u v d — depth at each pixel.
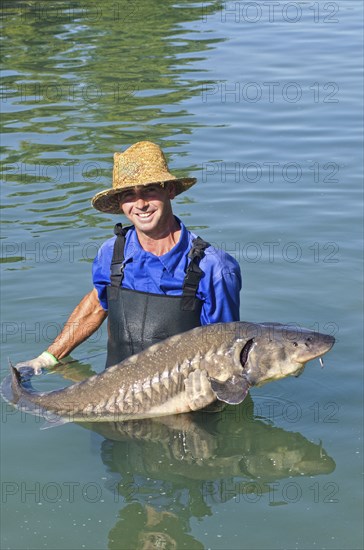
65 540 6.27
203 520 6.48
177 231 7.68
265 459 7.19
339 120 15.59
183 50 20.16
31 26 22.20
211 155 13.98
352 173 13.15
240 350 7.51
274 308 9.38
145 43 20.70
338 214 11.76
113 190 7.39
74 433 7.53
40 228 11.38
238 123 15.48
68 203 12.16
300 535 6.30
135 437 7.49
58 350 8.38
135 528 6.40
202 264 7.58
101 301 8.13
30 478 6.97
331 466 7.10
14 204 12.12
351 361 8.54
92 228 11.39
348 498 6.71
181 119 15.68
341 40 21.12
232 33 21.78
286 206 12.02
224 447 7.36
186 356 7.59
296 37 21.44
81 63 19.08
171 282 7.64
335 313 9.31
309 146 14.37
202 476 7.02
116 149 14.19
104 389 7.68
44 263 10.39
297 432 7.54
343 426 7.61
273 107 16.30
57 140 14.62
